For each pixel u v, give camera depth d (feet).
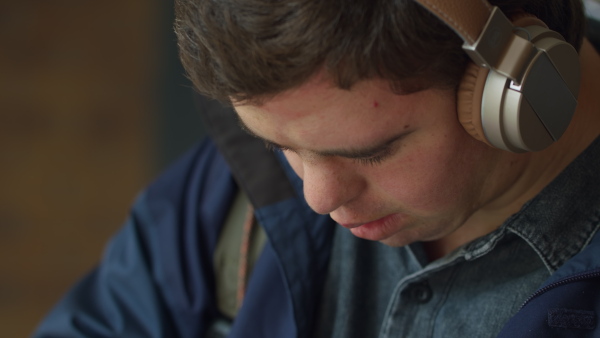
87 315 3.74
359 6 1.75
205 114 3.30
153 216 3.77
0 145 8.81
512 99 1.96
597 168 2.58
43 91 8.80
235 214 3.56
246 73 1.85
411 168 2.11
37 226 8.96
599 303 2.32
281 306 3.17
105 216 9.05
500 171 2.37
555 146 2.56
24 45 8.70
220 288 3.58
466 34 1.85
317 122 1.94
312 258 3.14
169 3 8.66
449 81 1.96
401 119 1.96
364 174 2.17
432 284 2.85
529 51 1.91
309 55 1.78
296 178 3.20
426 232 2.43
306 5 1.74
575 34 2.28
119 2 8.68
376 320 3.07
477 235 2.78
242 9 1.79
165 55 8.77
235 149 3.26
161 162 9.02
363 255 3.10
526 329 2.33
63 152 8.91
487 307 2.72
